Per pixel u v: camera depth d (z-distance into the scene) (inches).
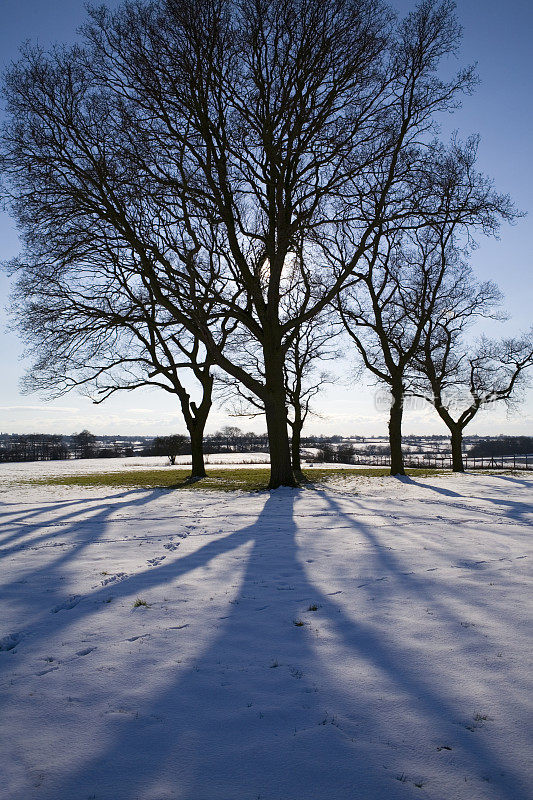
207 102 644.1
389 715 150.9
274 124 650.8
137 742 139.3
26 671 179.9
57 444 3708.2
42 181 640.4
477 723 146.9
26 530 434.9
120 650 195.0
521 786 122.4
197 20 603.8
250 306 764.0
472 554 336.8
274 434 741.9
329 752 134.7
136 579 284.7
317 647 196.2
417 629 212.1
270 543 372.5
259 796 119.4
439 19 674.2
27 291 805.9
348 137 646.5
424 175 672.4
